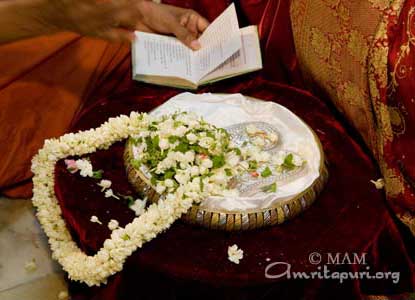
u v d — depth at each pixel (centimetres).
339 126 109
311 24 111
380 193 101
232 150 98
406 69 93
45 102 129
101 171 100
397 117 97
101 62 133
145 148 98
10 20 95
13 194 133
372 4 96
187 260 89
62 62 129
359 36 98
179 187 92
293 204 92
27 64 124
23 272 123
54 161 103
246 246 91
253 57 117
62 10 94
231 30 118
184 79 117
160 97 115
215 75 117
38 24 96
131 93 115
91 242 92
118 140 104
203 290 92
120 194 97
